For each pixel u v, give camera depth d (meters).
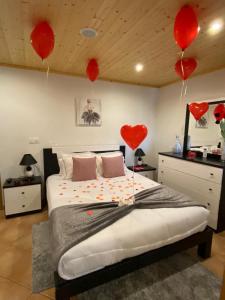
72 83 3.17
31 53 2.32
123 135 2.11
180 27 1.36
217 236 2.27
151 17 1.51
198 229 1.74
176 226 1.60
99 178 2.86
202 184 2.57
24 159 2.76
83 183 2.62
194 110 2.72
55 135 3.15
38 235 2.21
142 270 1.71
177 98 3.53
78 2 1.34
